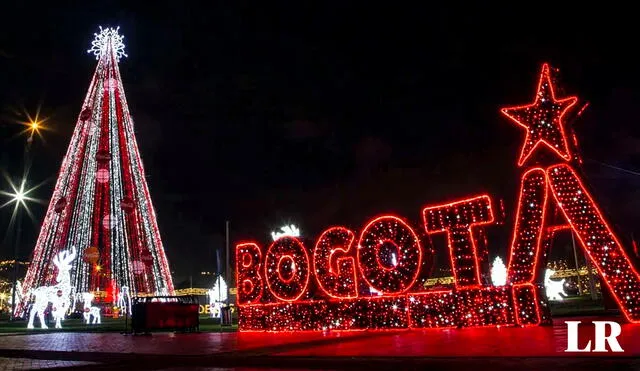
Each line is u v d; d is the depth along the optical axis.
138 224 45.38
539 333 14.34
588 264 40.09
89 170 45.78
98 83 46.25
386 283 17.97
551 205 16.48
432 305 17.48
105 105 46.09
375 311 18.36
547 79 16.69
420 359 10.70
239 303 21.41
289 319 19.98
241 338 18.45
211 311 43.75
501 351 11.09
